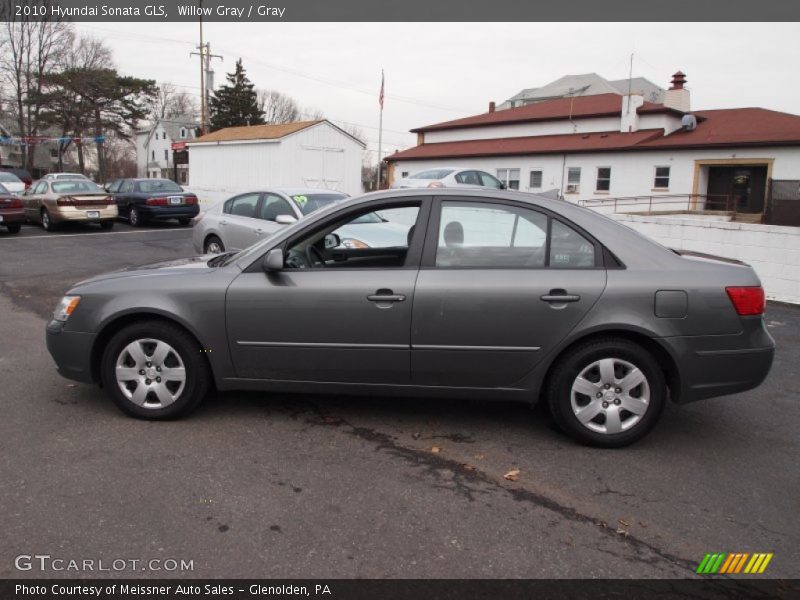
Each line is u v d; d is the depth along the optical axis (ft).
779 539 9.98
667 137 94.53
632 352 12.77
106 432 13.47
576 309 12.72
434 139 128.77
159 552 9.27
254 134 94.53
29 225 64.23
